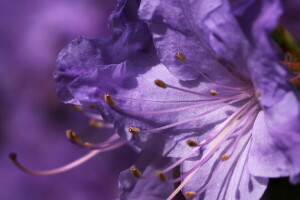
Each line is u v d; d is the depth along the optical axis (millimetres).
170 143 170
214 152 169
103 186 252
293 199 172
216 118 171
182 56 166
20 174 261
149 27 167
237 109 171
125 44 170
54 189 257
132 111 168
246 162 165
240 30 154
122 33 169
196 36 165
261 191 159
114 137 181
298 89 157
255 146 160
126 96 169
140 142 169
